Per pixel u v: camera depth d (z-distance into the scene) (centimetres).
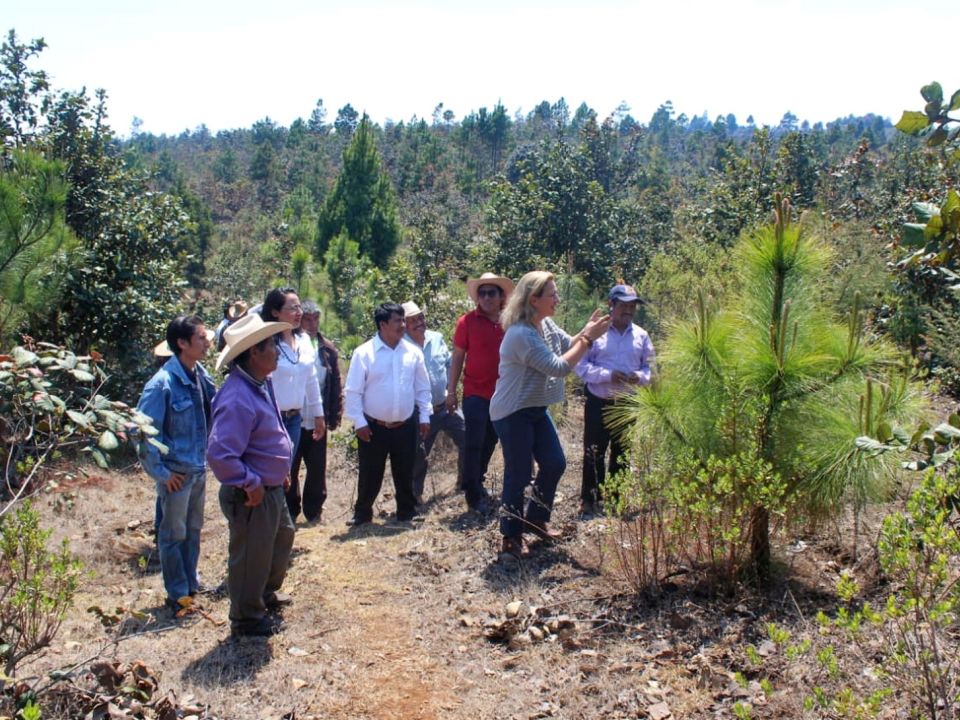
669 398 461
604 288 1425
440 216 3422
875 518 475
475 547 568
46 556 357
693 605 432
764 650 379
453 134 8138
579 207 1434
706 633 406
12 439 363
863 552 459
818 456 417
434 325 1202
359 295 1914
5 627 345
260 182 7481
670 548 450
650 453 468
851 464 403
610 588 468
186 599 436
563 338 595
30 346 373
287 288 632
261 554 434
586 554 526
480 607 473
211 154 10281
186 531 514
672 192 2417
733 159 1583
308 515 702
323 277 2248
